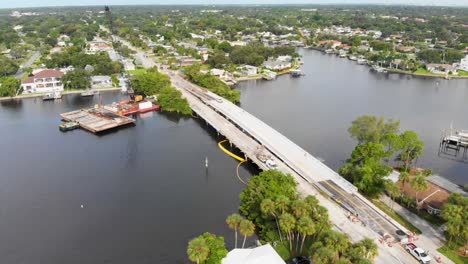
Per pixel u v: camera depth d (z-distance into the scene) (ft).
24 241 314.76
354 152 402.11
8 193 390.83
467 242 285.02
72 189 399.44
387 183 342.44
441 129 596.29
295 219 268.62
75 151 502.38
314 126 607.37
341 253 240.53
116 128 597.52
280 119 644.69
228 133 540.93
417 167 456.04
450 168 457.27
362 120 435.94
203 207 363.15
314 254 229.45
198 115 653.71
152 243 310.65
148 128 599.98
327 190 363.15
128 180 419.95
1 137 555.28
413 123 625.00
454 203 303.89
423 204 342.85
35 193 391.24
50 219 345.72
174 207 363.76
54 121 633.20
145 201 375.25
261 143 494.59
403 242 284.61
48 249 304.91
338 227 304.71
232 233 320.91
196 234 321.11
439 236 299.79
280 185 328.49
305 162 430.20
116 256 295.89
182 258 292.61
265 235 304.30
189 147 516.73
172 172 439.22
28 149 508.94
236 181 416.87
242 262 250.98
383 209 339.16
